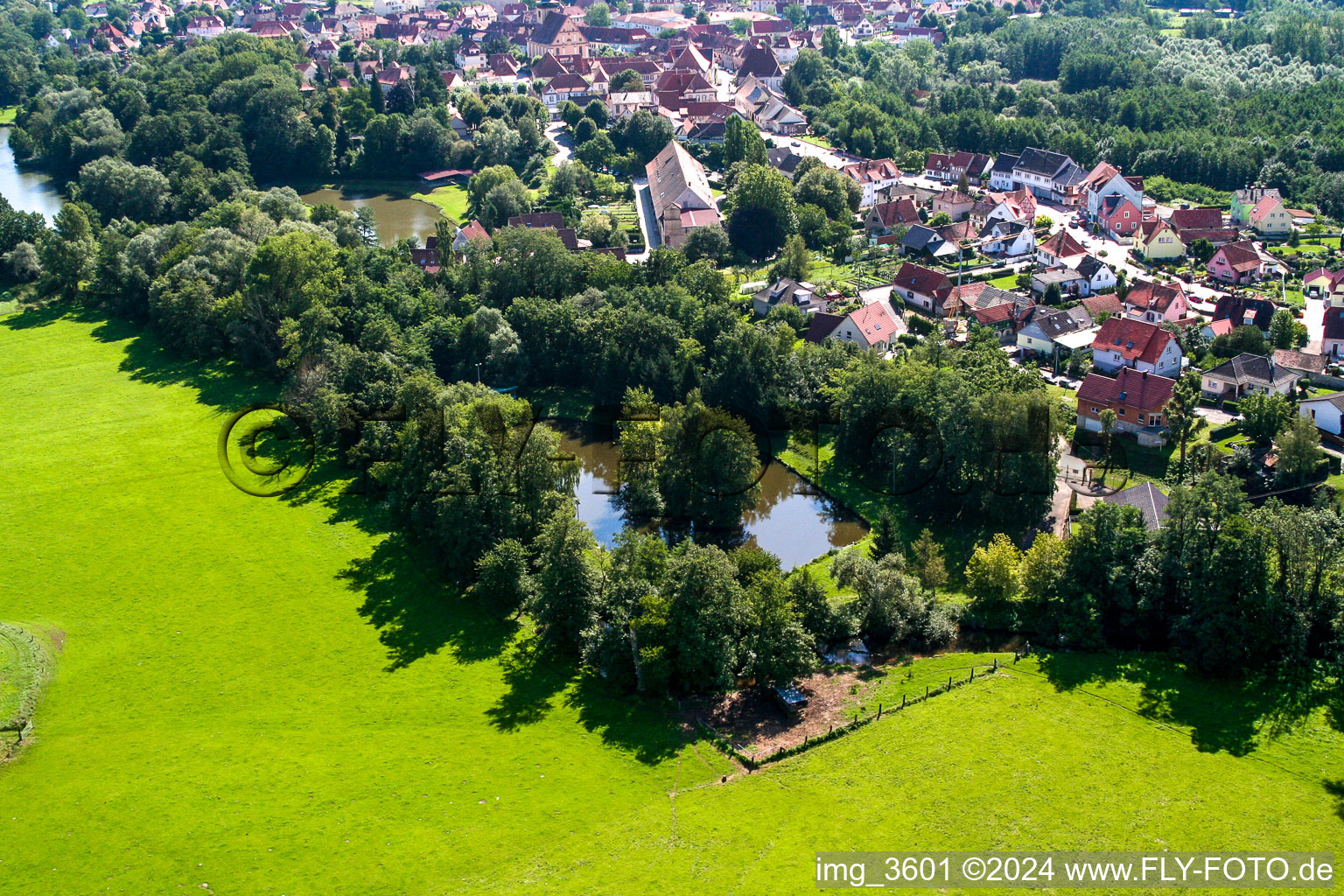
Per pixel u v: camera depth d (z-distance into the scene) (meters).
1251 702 98.88
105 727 100.81
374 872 83.69
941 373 138.00
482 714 101.56
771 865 82.25
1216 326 171.12
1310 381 153.75
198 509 137.75
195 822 89.00
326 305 166.88
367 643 112.75
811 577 118.62
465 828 87.69
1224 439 141.25
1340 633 100.62
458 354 167.62
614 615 105.50
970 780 90.44
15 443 153.38
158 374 174.62
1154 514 120.12
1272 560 103.00
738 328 159.12
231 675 108.00
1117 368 159.38
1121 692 100.88
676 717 100.25
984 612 113.38
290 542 130.75
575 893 80.69
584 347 166.50
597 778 92.69
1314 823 85.25
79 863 85.31
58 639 113.75
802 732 97.38
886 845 83.75
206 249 184.88
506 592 115.56
